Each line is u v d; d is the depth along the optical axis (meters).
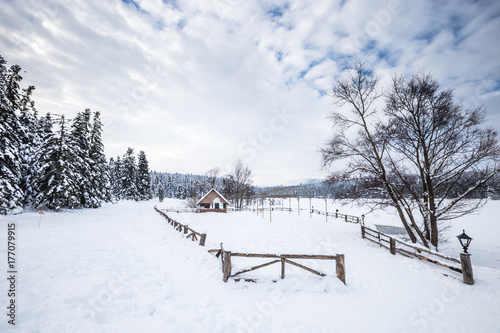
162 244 10.89
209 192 38.47
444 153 10.80
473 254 13.75
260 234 16.22
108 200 38.84
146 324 4.12
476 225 23.39
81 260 7.67
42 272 6.36
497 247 15.58
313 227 20.17
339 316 4.64
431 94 10.78
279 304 5.05
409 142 11.23
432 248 10.23
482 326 4.41
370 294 5.84
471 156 9.98
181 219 25.50
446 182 11.10
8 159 18.03
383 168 11.64
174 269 7.20
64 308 4.51
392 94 11.69
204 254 8.97
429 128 11.13
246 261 8.66
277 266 8.07
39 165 23.05
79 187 27.09
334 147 12.77
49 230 13.44
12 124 19.94
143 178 59.75
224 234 15.93
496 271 7.63
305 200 68.69
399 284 6.58
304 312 4.75
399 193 11.36
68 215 21.75
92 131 35.09
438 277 7.14
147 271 6.93
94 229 14.90
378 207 12.21
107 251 9.14
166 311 4.62
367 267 8.21
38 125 27.44
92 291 5.36
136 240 11.81
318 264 8.44
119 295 5.22
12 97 20.47
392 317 4.69
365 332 4.12
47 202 22.78
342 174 12.45
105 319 4.24
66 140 23.45
